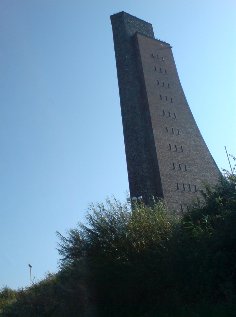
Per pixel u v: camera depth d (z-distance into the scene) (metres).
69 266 23.47
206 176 85.00
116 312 20.48
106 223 22.12
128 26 94.12
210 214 20.84
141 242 20.66
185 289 17.81
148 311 19.08
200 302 16.91
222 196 21.59
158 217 21.73
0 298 40.25
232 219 17.23
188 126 88.88
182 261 18.17
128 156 82.25
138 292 19.83
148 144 82.38
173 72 93.56
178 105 90.00
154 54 92.81
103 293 21.27
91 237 22.36
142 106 86.44
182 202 77.25
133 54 91.50
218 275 16.69
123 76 89.00
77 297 22.52
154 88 88.44
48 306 26.34
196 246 18.12
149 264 19.44
